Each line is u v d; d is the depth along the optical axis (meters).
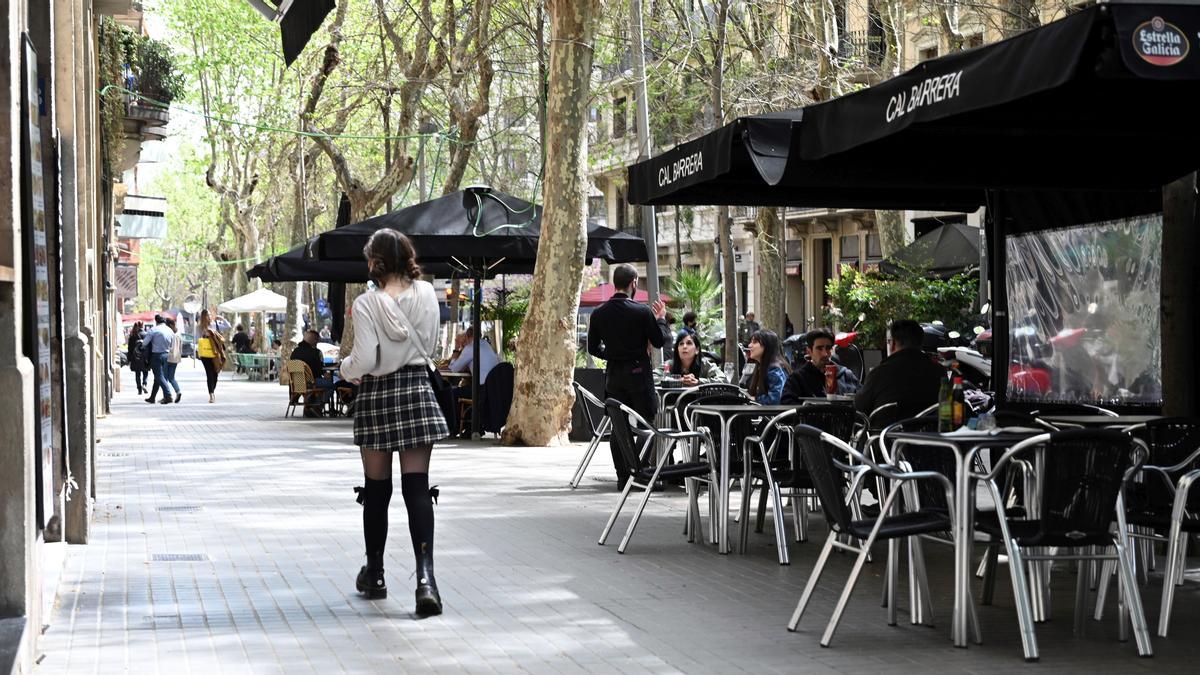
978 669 6.50
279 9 11.37
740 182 11.87
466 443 20.48
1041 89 6.17
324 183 56.44
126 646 6.92
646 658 6.72
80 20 11.86
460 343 24.42
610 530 10.88
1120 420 9.18
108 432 22.72
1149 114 8.83
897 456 7.84
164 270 111.38
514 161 45.00
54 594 7.84
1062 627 7.54
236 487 14.30
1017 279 13.12
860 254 48.91
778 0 25.97
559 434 19.89
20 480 6.15
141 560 9.55
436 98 35.41
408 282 7.82
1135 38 5.66
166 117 30.95
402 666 6.54
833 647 6.98
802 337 27.94
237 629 7.34
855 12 29.28
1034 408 12.86
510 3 29.55
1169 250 10.55
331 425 24.88
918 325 10.54
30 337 6.89
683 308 35.19
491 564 9.50
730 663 6.62
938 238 23.52
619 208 61.69
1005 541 6.83
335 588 8.55
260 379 51.09
